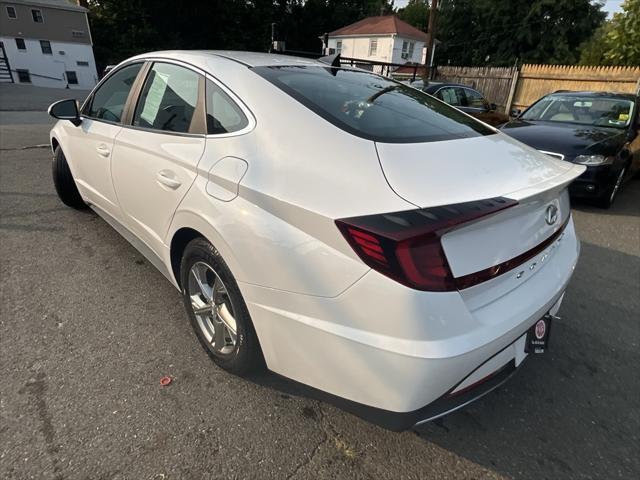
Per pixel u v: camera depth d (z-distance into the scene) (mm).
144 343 2475
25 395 2055
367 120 1955
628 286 3547
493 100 15453
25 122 10625
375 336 1449
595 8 32281
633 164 6332
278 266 1651
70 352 2369
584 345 2734
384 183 1544
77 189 4090
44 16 35188
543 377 2434
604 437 2041
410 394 1464
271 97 1983
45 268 3244
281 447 1868
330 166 1658
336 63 2785
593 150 5137
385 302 1408
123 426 1917
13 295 2877
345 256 1475
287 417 2023
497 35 35219
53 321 2631
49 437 1840
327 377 1640
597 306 3211
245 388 2174
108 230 3973
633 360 2611
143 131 2543
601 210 5605
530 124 5992
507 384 2361
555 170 1986
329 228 1503
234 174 1846
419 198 1480
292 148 1777
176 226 2209
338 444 1904
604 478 1830
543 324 1864
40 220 4129
